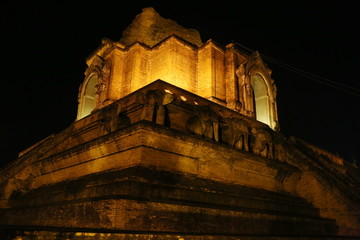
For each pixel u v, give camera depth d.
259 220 11.83
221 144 13.17
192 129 13.31
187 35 24.03
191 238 8.31
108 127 13.87
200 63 21.64
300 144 21.48
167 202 9.63
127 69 21.72
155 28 23.64
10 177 17.36
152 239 7.80
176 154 11.95
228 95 21.30
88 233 7.45
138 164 10.84
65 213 10.98
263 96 24.16
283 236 10.49
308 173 16.83
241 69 21.80
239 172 14.03
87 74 24.41
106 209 9.22
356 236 14.41
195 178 12.09
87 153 13.52
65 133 18.05
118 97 21.52
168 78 20.05
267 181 15.37
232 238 9.02
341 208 15.30
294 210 14.34
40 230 7.46
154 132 11.20
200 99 15.38
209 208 10.48
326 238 11.98
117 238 7.53
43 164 16.44
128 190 9.47
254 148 15.54
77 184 12.81
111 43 24.16
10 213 14.98
